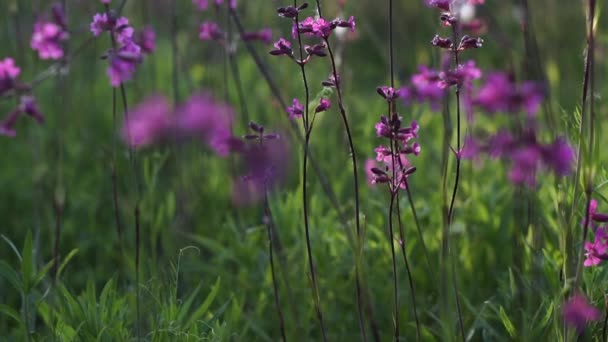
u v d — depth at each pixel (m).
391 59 2.47
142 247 3.31
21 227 4.56
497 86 1.70
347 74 4.52
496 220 3.62
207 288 3.69
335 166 4.45
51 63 5.68
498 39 3.33
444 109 2.52
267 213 2.62
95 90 6.26
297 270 3.50
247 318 3.37
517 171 1.73
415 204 3.89
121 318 2.81
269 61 5.34
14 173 5.08
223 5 4.23
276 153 1.36
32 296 3.05
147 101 1.03
